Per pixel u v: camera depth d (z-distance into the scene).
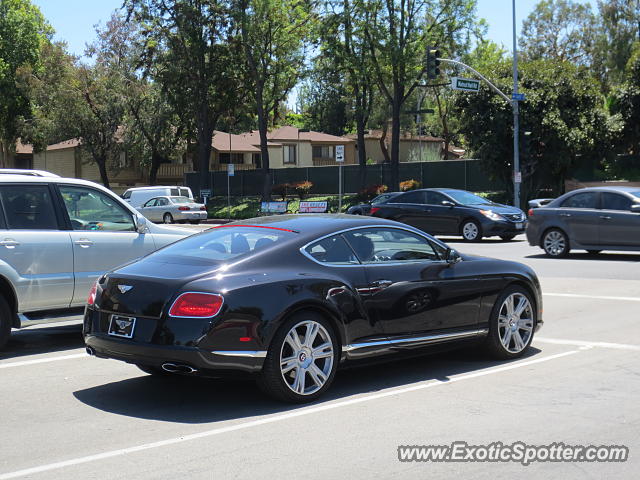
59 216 8.27
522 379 6.62
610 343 8.15
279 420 5.44
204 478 4.26
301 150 71.38
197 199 55.56
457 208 21.94
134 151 56.09
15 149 69.50
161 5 47.84
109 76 53.12
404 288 6.50
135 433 5.17
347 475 4.30
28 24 63.50
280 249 6.04
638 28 56.94
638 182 37.28
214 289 5.54
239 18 46.16
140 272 5.98
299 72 50.00
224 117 57.12
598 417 5.43
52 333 9.33
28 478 4.30
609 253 17.92
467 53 42.34
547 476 4.30
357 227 6.54
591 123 37.44
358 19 42.53
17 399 6.14
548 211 17.19
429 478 4.25
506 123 36.50
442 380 6.62
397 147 43.97
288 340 5.77
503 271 7.31
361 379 6.71
